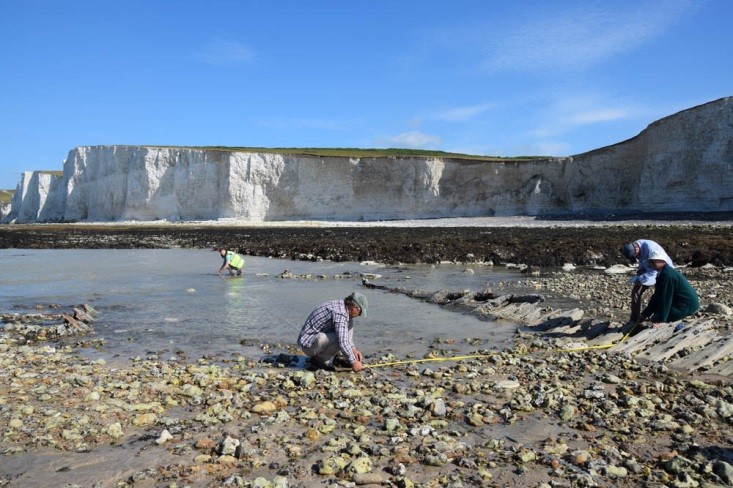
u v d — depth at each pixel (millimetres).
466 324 12531
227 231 56281
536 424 6562
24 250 37719
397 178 74375
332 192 76188
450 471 5355
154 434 6250
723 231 34625
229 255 22203
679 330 10180
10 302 16250
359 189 75500
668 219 47562
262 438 6020
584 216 58719
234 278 21328
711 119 52688
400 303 15273
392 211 74562
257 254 32438
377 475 5117
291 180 77312
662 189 56375
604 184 63500
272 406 7062
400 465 5344
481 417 6645
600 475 5254
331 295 16859
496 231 44969
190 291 17766
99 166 91062
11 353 9914
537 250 27234
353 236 42844
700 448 5734
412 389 7836
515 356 9602
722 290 16109
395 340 11070
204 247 38844
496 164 70688
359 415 6754
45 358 9547
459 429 6402
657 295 10562
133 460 5586
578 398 7387
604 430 6363
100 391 7641
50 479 5191
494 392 7684
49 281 20656
